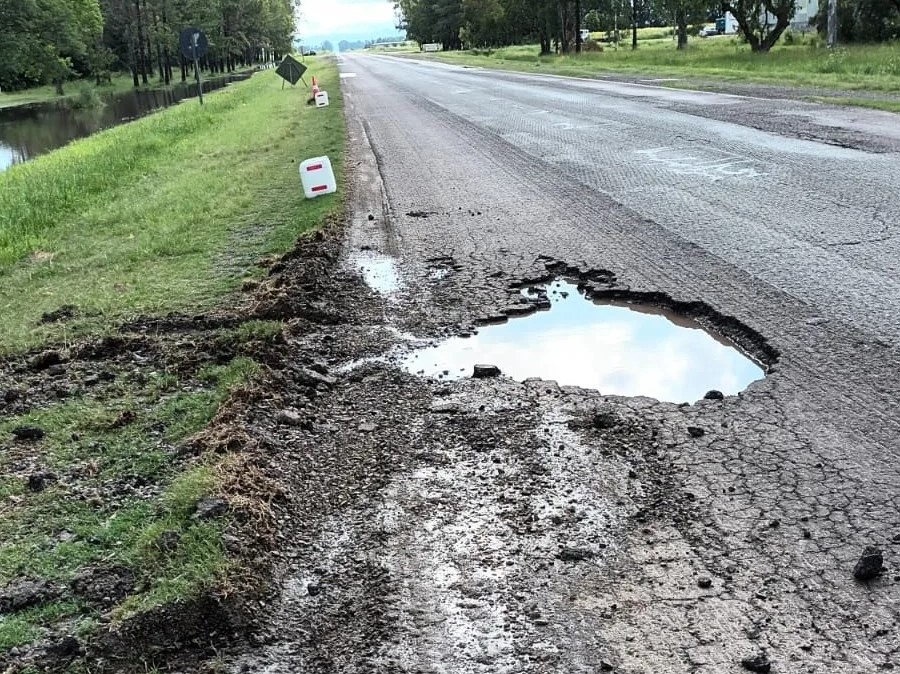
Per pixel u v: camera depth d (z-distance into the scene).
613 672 2.57
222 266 7.46
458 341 5.56
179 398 4.68
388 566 3.17
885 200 8.06
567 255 7.18
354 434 4.30
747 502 3.44
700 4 36.94
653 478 3.69
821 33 40.66
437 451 4.07
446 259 7.41
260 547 3.23
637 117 16.17
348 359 5.35
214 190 11.40
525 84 28.62
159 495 3.63
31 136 33.44
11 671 2.66
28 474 3.94
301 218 9.17
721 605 2.84
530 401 4.55
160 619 2.82
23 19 53.72
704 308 5.72
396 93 29.17
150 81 75.94
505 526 3.40
